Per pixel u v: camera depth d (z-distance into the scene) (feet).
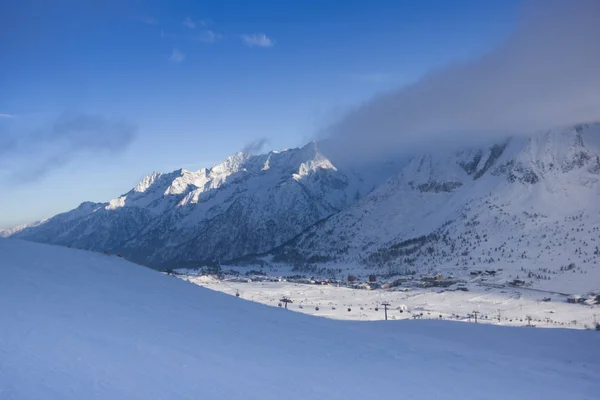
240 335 67.51
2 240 100.12
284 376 50.85
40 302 64.64
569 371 64.34
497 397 50.78
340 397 45.83
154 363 48.57
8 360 42.65
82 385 39.68
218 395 42.11
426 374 57.82
